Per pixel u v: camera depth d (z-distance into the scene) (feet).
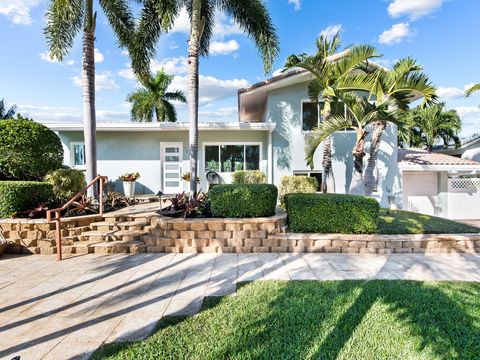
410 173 43.34
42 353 9.32
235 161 42.78
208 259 19.56
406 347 9.48
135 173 40.34
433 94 27.32
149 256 20.33
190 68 28.14
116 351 9.30
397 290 13.85
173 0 29.30
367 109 26.48
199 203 24.23
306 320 11.15
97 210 26.13
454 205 43.32
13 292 14.21
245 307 12.27
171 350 9.35
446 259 19.29
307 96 40.47
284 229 22.07
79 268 17.80
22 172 25.48
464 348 9.40
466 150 63.10
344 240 20.88
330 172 33.09
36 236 21.04
